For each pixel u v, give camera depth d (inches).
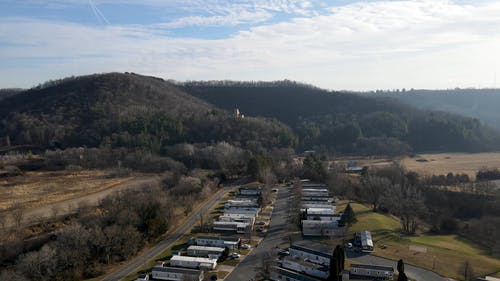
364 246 5142.7
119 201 6309.1
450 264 4825.3
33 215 6353.3
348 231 5949.8
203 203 7662.4
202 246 5260.8
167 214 6186.0
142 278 4389.8
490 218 7047.2
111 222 5472.4
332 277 3964.1
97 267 4655.5
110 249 4950.8
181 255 5113.2
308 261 4736.7
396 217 7047.2
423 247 5452.8
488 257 5275.6
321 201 7583.7
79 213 6299.2
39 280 4269.2
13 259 4773.6
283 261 4714.6
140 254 5196.9
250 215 6614.2
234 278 4409.5
